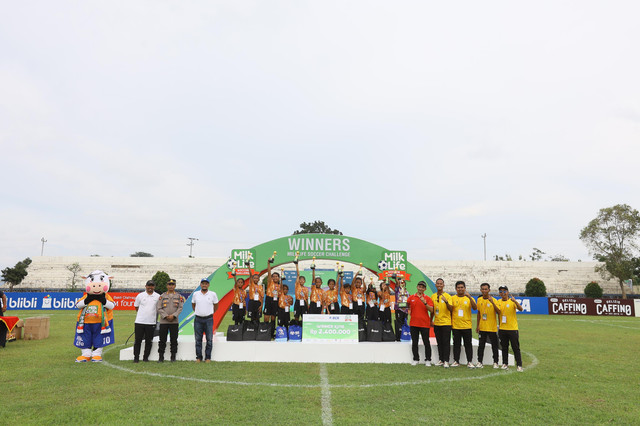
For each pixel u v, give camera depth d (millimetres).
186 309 12250
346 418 5598
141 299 9891
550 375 8641
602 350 12406
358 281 12266
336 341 10359
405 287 12195
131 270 51375
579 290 51031
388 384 7613
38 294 31562
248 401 6375
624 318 28000
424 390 7188
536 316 29516
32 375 8102
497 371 9016
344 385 7504
